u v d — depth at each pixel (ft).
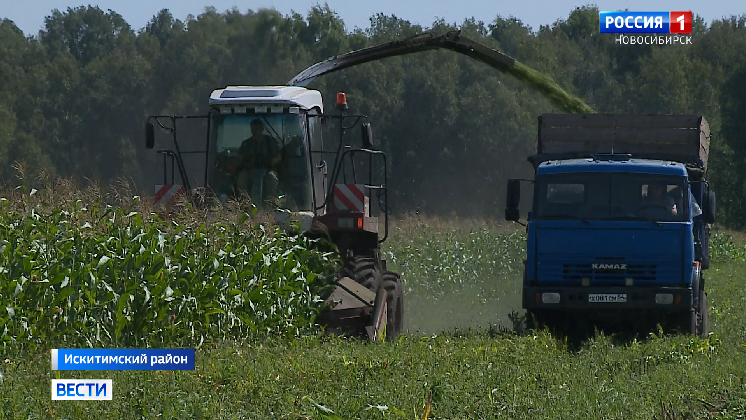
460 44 225.76
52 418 81.56
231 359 112.27
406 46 226.99
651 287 156.46
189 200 157.07
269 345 130.52
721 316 186.70
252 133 161.99
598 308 157.58
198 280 130.00
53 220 123.85
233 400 90.94
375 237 165.17
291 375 102.63
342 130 165.27
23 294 109.81
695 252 174.91
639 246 157.89
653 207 159.02
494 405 91.71
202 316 129.49
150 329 122.62
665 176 160.04
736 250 398.01
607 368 119.24
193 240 135.03
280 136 162.09
